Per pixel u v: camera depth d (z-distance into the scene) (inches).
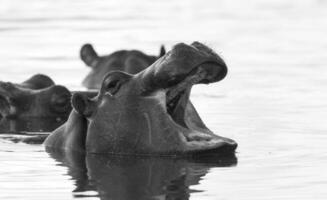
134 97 1676.9
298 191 1371.8
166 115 1656.0
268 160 1610.5
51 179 1496.1
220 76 1636.3
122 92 1686.8
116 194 1384.1
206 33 3941.9
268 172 1512.1
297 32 3946.9
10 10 4665.4
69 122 1795.0
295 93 2495.1
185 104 1674.5
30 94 2297.0
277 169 1531.7
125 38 3782.0
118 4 4972.9
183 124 1692.9
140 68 2593.5
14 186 1443.2
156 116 1657.2
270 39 3759.8
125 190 1409.9
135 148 1667.1
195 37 3811.5
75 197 1364.4
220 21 4340.6
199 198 1348.4
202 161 1616.6
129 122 1672.0
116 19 4392.2
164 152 1648.6
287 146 1737.2
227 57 3302.2
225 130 1930.4
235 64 3129.9
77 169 1576.0
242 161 1608.0
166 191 1400.1
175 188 1418.6
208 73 1636.3
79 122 1758.1
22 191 1406.3
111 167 1587.1
